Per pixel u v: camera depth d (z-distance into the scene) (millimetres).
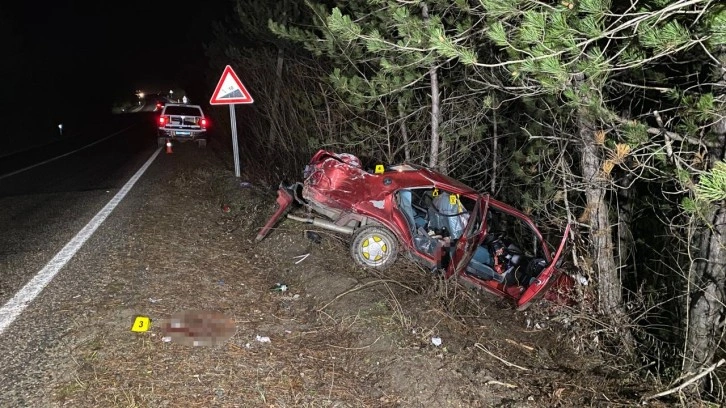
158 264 6145
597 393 4348
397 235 6348
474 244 6113
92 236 7094
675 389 4141
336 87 7406
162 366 3998
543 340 5602
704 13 3299
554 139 5848
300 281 6098
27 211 8609
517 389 4203
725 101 3963
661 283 6676
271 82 12125
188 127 19406
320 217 7488
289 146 11406
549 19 3580
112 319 4645
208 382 3865
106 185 11250
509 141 8836
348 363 4457
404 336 4723
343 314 5137
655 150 4438
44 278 5500
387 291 5676
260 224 7965
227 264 6488
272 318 5141
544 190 7301
